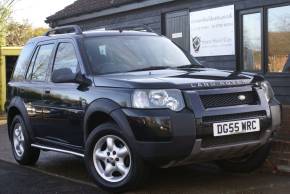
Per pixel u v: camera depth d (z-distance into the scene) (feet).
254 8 38.99
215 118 19.24
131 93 19.36
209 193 20.10
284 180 21.79
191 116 18.75
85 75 22.03
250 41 39.81
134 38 24.67
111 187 20.18
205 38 43.47
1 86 60.64
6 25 65.41
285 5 36.60
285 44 36.99
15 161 28.86
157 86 19.15
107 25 54.90
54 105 23.68
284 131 24.99
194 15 44.39
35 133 25.77
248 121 19.86
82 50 23.02
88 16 56.24
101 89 20.77
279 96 37.45
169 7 46.70
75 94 22.18
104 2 53.98
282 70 37.40
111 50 23.38
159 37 25.76
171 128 18.54
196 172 24.07
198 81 19.75
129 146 19.36
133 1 48.62
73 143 22.81
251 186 20.97
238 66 40.63
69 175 24.75
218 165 23.97
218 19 42.09
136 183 19.67
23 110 26.43
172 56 24.49
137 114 18.86
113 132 20.03
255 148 20.77
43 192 21.24
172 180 22.45
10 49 61.82
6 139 38.45
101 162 20.83
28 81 26.71
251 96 20.59
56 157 29.66
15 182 23.27
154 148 18.63
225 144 19.49
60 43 24.93
